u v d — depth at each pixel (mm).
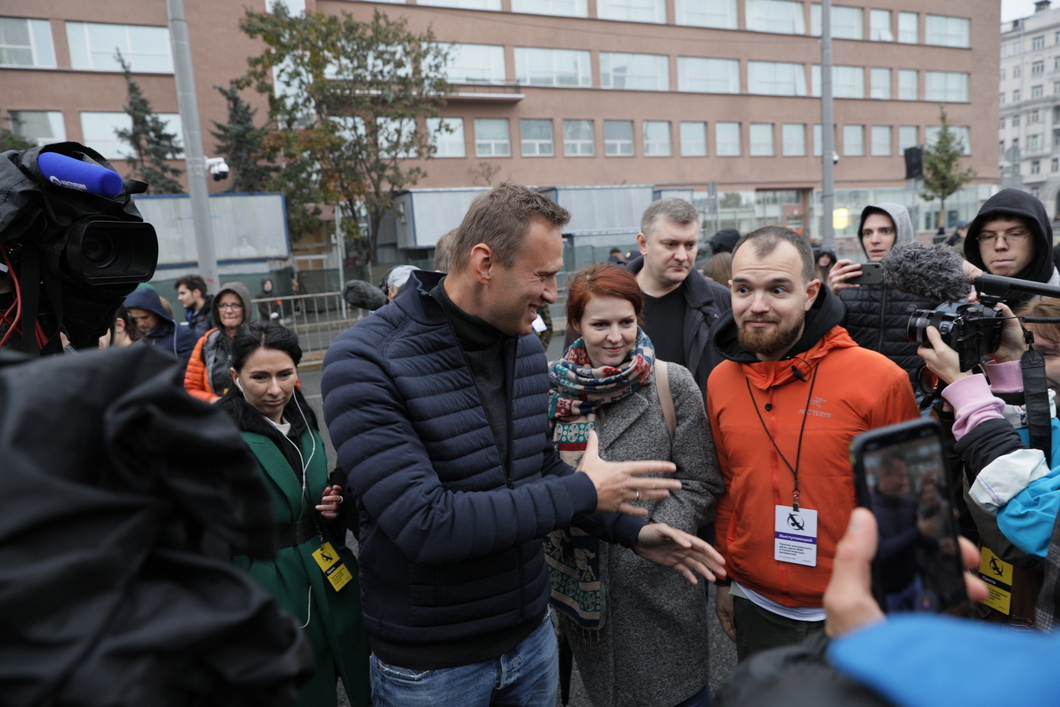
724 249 5816
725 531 2020
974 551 738
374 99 19875
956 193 28312
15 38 20156
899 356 2758
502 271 1422
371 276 19125
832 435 1728
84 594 491
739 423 1886
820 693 452
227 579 566
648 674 1944
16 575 464
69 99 20844
